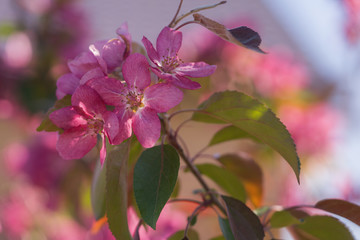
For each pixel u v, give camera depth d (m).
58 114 0.39
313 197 0.81
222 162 0.48
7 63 0.84
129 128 0.38
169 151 0.39
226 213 0.42
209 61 0.79
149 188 0.38
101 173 0.43
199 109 0.41
